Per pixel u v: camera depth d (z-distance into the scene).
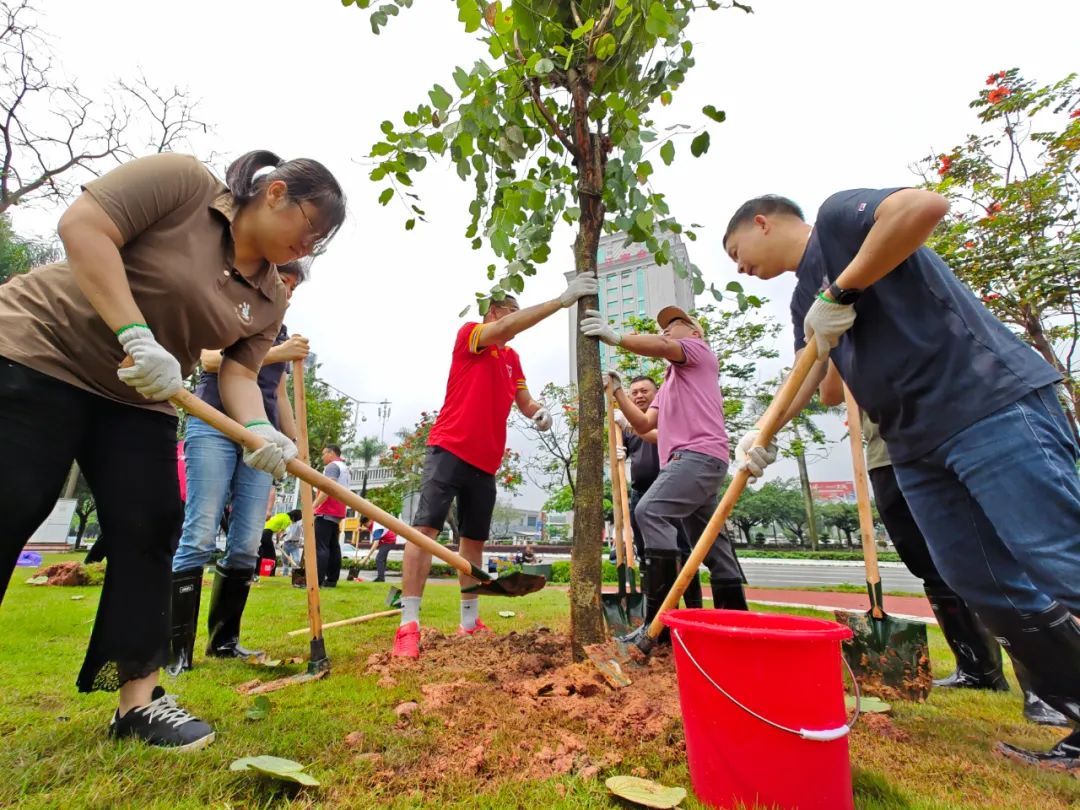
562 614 4.75
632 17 2.70
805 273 2.08
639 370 12.66
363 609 4.79
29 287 1.66
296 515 5.42
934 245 7.79
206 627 4.06
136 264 1.70
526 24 2.65
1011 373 1.69
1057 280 7.04
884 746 1.89
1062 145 7.09
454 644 3.24
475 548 3.66
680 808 1.42
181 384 1.70
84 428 1.73
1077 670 1.76
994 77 7.67
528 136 3.05
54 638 3.17
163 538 1.86
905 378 1.83
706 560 3.50
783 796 1.37
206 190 1.83
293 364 3.05
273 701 2.19
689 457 3.10
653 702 2.06
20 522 1.56
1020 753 1.81
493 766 1.62
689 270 3.22
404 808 1.37
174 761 1.57
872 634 2.68
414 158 2.90
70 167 13.08
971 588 1.90
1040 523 1.58
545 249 2.85
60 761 1.53
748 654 1.43
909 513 2.86
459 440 3.39
